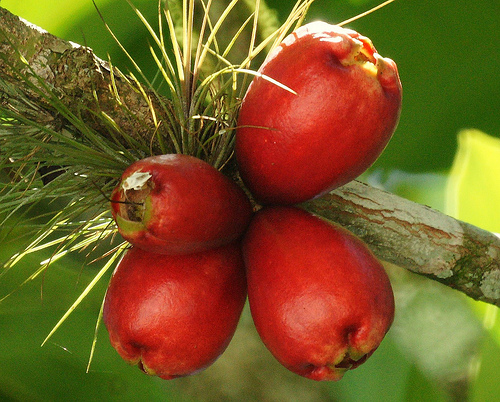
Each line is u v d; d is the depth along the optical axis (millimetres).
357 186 849
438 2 1000
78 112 797
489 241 859
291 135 779
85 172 808
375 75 778
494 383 965
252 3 867
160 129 818
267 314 785
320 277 778
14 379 936
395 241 851
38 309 952
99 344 955
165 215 768
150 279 790
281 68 780
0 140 808
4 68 803
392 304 787
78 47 810
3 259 940
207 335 793
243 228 799
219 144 817
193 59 840
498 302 867
